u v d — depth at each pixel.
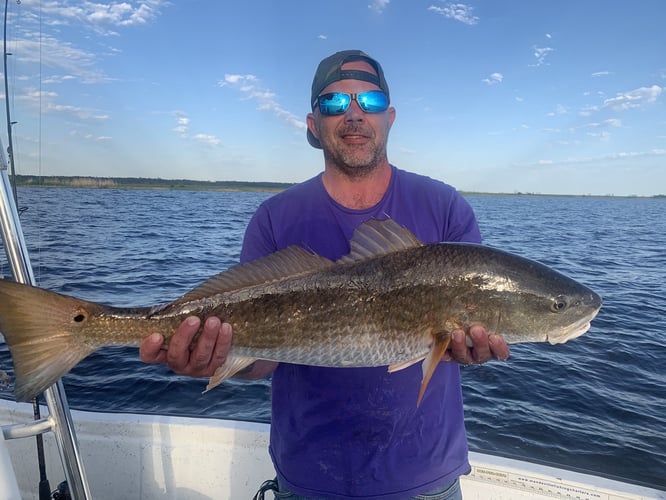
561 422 1.85
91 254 5.27
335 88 0.90
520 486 1.06
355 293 0.83
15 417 1.19
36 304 0.77
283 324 0.83
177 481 1.17
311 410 0.86
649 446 1.70
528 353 2.55
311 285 0.84
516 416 1.89
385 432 0.84
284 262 0.85
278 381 0.92
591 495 1.02
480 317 0.85
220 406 1.90
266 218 0.95
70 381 2.10
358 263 0.86
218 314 0.83
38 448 0.92
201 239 7.29
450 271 0.84
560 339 0.87
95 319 0.80
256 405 1.91
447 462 0.85
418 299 0.84
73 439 0.81
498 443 1.71
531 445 1.70
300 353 0.84
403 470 0.83
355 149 0.89
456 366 0.94
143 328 0.81
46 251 5.32
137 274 4.22
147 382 2.09
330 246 0.91
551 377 2.25
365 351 0.84
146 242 6.61
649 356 2.52
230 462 1.17
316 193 0.94
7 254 0.77
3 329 0.74
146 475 1.17
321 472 0.84
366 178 0.92
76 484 0.81
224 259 5.30
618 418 1.89
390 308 0.83
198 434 1.20
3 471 0.63
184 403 1.92
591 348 2.63
